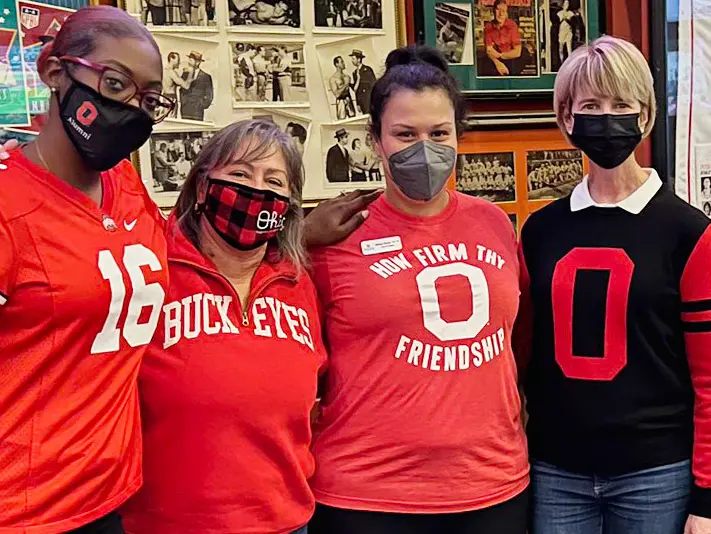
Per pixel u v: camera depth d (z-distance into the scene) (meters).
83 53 1.15
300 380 1.48
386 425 1.55
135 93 1.17
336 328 1.62
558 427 1.68
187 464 1.41
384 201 1.66
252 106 2.09
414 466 1.54
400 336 1.56
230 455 1.41
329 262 1.64
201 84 2.04
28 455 1.15
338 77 2.18
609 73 1.59
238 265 1.53
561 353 1.67
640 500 1.62
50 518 1.17
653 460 1.61
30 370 1.14
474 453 1.56
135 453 1.33
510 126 2.41
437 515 1.55
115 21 1.17
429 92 1.55
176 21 2.00
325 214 1.64
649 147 2.59
